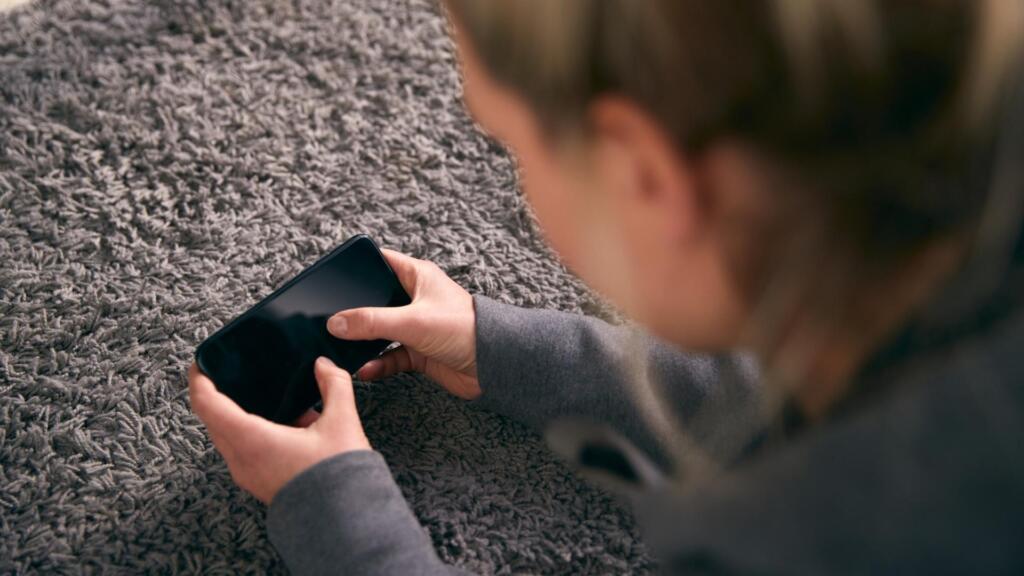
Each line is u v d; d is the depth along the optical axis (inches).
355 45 50.9
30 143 47.3
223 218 46.2
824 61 24.6
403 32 51.5
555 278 45.6
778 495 29.5
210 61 50.1
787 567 29.3
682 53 25.4
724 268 28.9
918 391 28.7
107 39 50.1
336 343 40.3
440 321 40.2
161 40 50.3
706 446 37.1
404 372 43.4
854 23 24.2
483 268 45.6
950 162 26.7
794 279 28.3
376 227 46.4
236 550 39.7
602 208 28.6
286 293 40.1
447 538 40.3
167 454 41.4
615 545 40.4
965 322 28.8
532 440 42.3
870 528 28.6
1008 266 28.5
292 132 48.5
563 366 40.1
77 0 50.8
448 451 41.9
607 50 26.3
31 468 40.9
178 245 45.6
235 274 45.0
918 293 28.5
